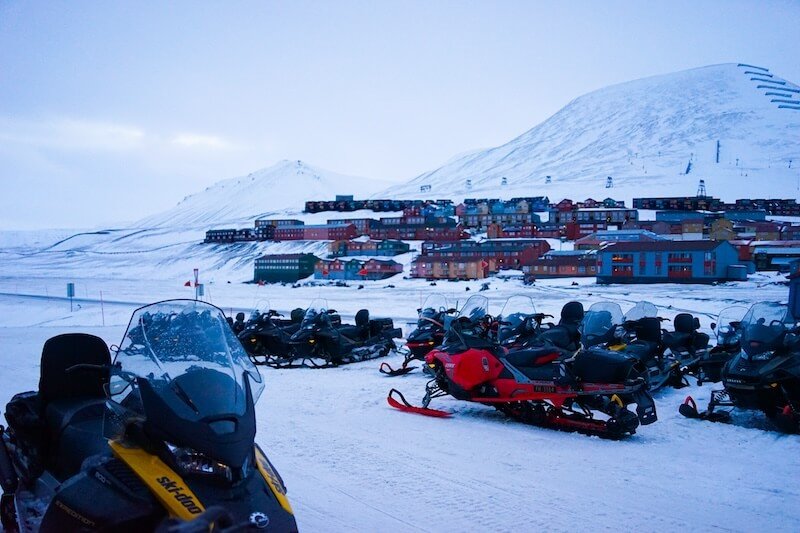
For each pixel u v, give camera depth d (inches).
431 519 226.4
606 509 234.7
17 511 195.5
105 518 146.3
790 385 353.1
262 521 146.8
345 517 228.5
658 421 377.1
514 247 3722.9
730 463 292.2
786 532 214.7
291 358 621.0
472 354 382.3
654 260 2881.4
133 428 160.7
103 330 971.3
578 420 350.3
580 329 451.2
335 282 3545.8
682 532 214.7
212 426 152.9
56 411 208.4
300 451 311.3
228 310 1459.2
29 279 4618.6
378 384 506.6
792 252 3260.3
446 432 350.0
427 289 2738.7
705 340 548.7
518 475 274.4
